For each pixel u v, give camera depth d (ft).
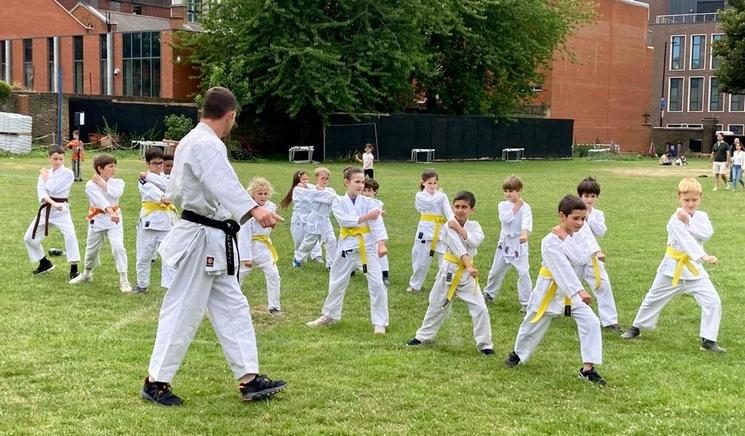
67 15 161.38
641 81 206.28
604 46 194.59
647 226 55.26
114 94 151.74
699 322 29.32
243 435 17.13
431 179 34.99
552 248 22.33
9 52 168.66
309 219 39.29
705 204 70.23
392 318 29.71
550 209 65.16
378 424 18.13
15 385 20.03
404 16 129.70
